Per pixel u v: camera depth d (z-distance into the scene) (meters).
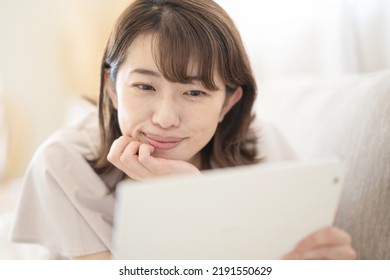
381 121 0.79
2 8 1.72
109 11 1.39
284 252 0.57
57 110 1.84
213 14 0.71
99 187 0.81
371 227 0.76
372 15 1.26
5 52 1.75
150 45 0.66
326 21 1.36
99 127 0.82
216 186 0.46
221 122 0.89
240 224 0.51
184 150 0.72
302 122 1.10
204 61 0.67
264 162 1.01
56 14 1.71
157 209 0.45
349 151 0.86
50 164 0.78
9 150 1.80
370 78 1.02
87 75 1.67
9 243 1.02
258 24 1.52
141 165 0.69
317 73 1.45
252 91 0.83
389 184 0.74
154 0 0.71
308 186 0.51
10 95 1.78
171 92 0.67
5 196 1.42
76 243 0.77
